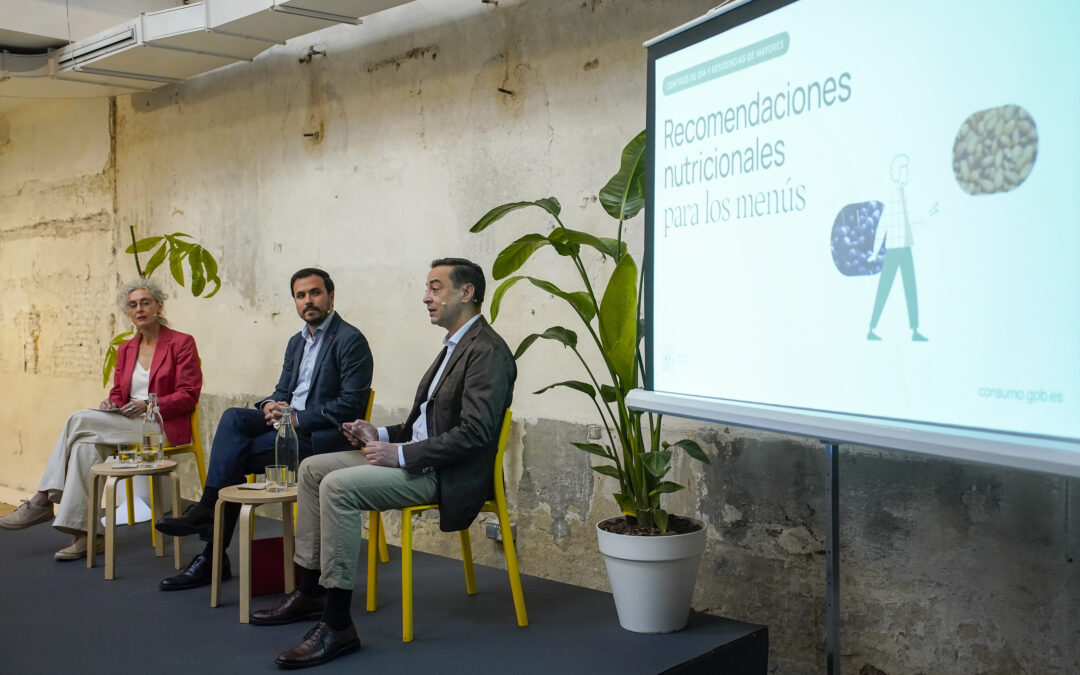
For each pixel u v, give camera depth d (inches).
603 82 143.9
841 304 88.8
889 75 83.6
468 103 164.4
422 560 163.5
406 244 176.6
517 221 157.1
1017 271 72.8
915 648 112.0
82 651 116.3
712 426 131.8
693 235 109.8
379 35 180.4
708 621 124.3
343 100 188.5
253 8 171.6
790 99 94.7
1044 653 101.6
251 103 209.2
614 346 114.0
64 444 169.0
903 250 82.3
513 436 157.6
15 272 289.4
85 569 158.6
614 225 142.9
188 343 177.0
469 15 163.6
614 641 116.0
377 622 126.0
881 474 114.6
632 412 119.9
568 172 149.1
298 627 124.6
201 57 202.2
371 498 115.3
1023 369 72.3
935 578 110.0
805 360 93.0
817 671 121.2
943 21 78.5
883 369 84.3
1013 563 103.7
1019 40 72.5
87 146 258.8
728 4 103.2
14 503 280.5
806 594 122.2
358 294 186.4
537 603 134.9
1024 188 72.3
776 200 96.7
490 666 108.0
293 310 201.6
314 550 126.1
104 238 255.4
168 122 232.4
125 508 205.2
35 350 283.3
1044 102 70.7
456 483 120.2
